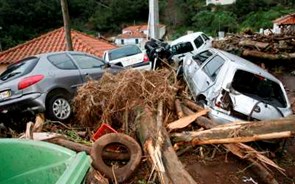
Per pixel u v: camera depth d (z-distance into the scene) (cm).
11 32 3859
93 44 1645
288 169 626
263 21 4600
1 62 1434
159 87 668
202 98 780
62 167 210
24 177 235
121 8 5269
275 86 773
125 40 4922
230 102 678
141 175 501
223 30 4825
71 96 703
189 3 5962
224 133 548
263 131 534
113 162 518
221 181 525
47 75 666
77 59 760
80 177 194
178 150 580
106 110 628
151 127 529
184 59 1071
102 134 574
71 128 655
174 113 663
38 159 237
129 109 620
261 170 543
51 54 714
